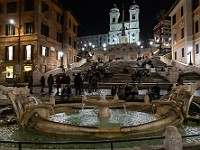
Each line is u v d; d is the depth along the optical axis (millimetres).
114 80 33094
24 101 12188
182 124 11688
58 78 22359
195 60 43906
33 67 41750
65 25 54094
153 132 9430
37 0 42562
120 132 8758
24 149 6035
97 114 13492
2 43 44281
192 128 11156
